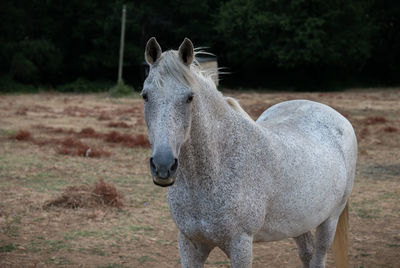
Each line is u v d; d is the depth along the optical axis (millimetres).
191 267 2787
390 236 5043
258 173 2705
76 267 4199
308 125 3521
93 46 37938
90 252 4574
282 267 4242
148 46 2355
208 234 2602
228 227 2578
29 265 4211
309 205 3055
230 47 38594
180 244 2799
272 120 3605
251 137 2766
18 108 19594
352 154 3715
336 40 35344
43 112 18344
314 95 29188
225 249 2699
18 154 9492
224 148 2625
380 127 13570
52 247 4676
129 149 10422
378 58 40000
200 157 2488
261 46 35875
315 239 3568
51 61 35562
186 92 2234
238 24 35281
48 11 37250
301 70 38500
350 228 5305
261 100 24375
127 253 4570
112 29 36844
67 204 6008
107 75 39375
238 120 2750
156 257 4477
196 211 2586
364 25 37094
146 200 6430
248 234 2689
